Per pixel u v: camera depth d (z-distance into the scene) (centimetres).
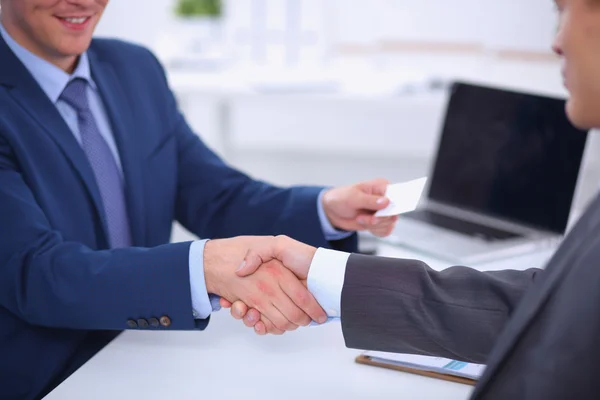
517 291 101
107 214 142
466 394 101
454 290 103
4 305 120
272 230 152
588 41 69
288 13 334
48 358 125
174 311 114
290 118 346
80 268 115
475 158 180
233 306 116
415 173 353
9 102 131
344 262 110
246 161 361
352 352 114
